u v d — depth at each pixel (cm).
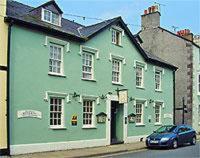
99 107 2292
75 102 2109
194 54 3503
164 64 3042
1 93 1703
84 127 2159
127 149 2122
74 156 1764
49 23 2030
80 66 2162
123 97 2408
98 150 2034
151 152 2036
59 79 2011
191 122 3403
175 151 2066
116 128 2502
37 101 1873
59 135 1988
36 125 1859
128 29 2575
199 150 2103
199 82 3581
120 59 2505
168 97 3120
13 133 1736
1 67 1711
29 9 2169
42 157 1700
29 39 1852
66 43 2066
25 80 1817
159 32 3612
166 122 3064
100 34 2331
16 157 1673
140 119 2727
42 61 1917
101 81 2317
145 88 2781
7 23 1752
